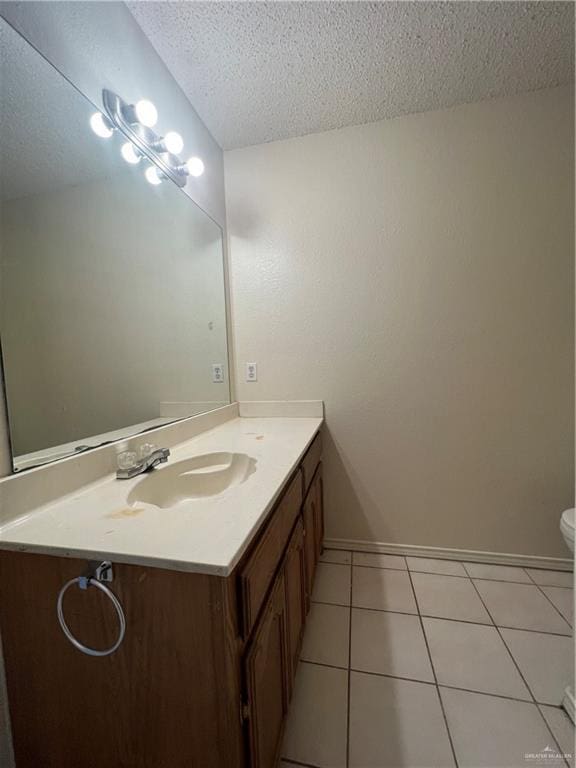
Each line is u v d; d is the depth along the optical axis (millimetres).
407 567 1678
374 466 1787
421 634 1261
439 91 1445
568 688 995
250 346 1886
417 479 1741
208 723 590
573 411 1535
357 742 908
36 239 814
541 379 1559
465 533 1708
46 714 675
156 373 1312
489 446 1644
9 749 701
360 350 1749
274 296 1831
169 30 1146
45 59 818
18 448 731
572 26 1146
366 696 1030
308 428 1578
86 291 986
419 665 1134
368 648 1204
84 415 953
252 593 654
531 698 1016
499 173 1523
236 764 590
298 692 1045
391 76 1354
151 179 1282
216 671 573
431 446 1711
